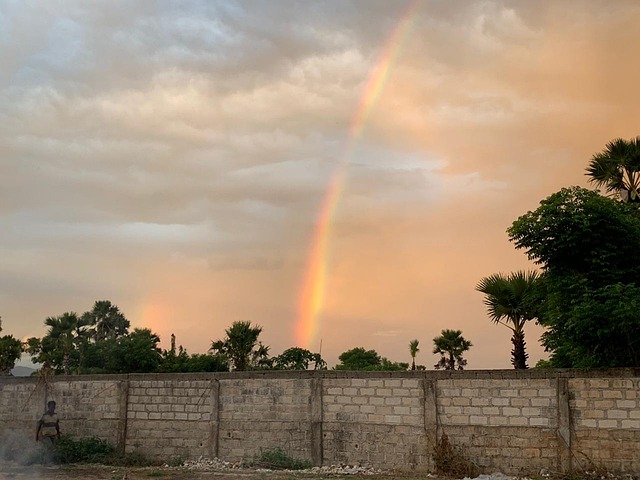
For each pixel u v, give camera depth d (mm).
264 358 46188
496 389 17562
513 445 17203
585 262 18562
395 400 18438
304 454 19016
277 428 19406
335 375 19109
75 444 20625
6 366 47469
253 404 19750
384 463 18281
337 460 18719
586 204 18141
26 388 21953
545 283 19984
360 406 18750
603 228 18281
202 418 20156
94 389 21375
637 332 16828
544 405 17094
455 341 46688
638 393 16375
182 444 20203
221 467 19156
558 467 16750
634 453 16219
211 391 20203
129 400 20953
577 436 16734
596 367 17750
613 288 16844
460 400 17859
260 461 19203
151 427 20594
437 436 17859
